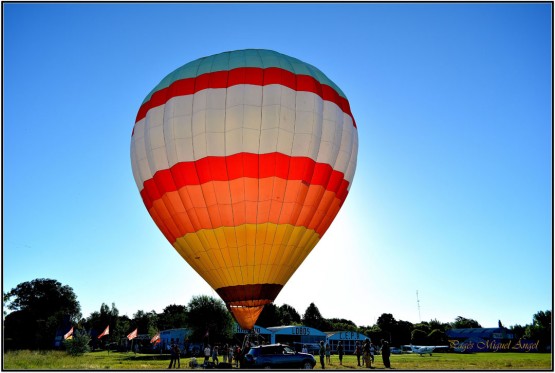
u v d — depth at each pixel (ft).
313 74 64.69
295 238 59.47
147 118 63.16
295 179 58.08
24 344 254.68
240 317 59.00
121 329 285.02
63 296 278.26
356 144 66.90
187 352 142.10
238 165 56.90
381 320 254.27
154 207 62.39
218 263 58.65
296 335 169.37
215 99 58.85
